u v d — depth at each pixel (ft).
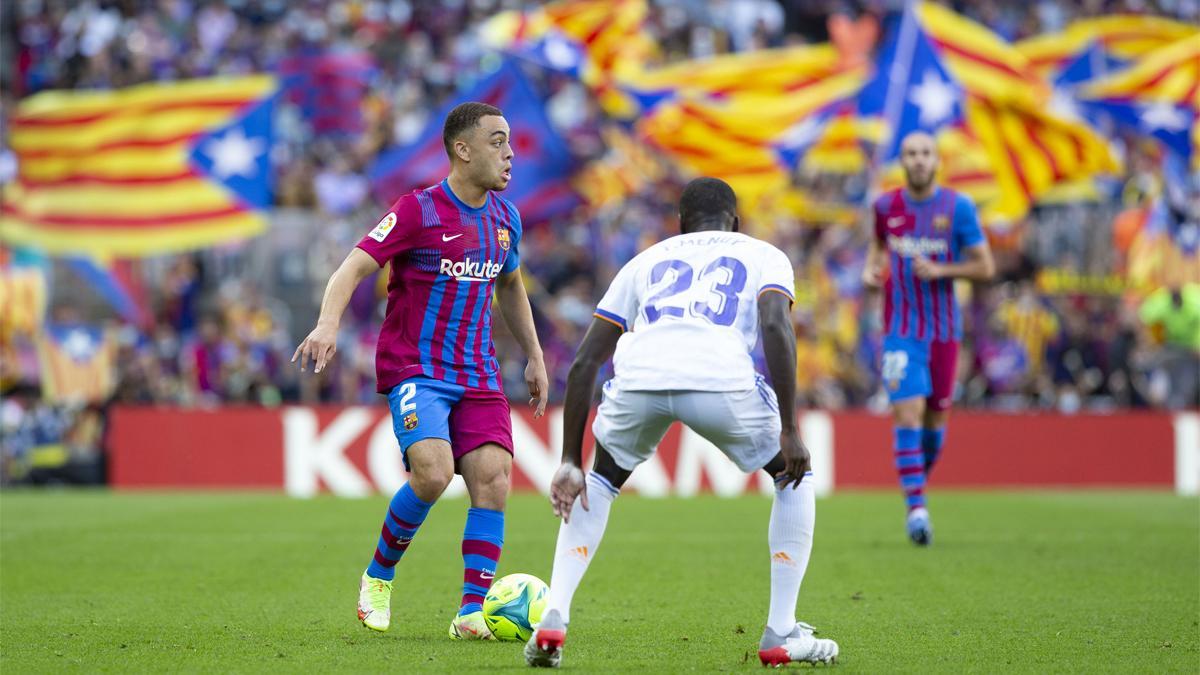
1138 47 249.14
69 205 201.26
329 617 77.30
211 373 202.08
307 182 239.91
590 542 59.26
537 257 220.23
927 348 118.62
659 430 59.36
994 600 84.07
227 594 87.20
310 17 292.81
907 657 64.13
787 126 195.00
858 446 183.83
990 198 215.10
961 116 193.36
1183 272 206.49
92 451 190.90
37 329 201.98
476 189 69.21
